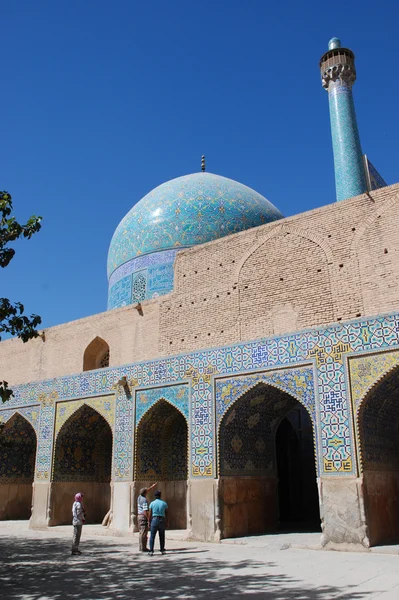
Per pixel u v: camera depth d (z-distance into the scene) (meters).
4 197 7.55
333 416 8.61
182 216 17.27
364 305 10.33
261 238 12.27
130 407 11.72
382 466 8.84
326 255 11.11
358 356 8.61
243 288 12.26
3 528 13.11
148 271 17.08
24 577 6.61
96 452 13.90
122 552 8.69
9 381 16.94
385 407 9.10
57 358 15.85
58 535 11.52
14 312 7.65
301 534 10.01
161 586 5.87
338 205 11.23
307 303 11.12
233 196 17.75
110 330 14.71
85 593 5.62
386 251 10.34
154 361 11.51
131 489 11.20
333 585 5.51
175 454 11.95
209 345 12.45
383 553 7.61
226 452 10.06
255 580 5.99
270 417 11.00
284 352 9.47
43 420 13.52
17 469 15.23
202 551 8.51
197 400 10.48
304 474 12.61
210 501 9.75
